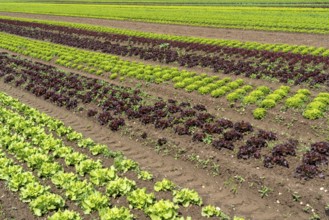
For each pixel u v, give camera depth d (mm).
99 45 42094
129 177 14656
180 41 40438
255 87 24625
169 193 13453
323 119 18656
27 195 13016
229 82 25828
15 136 18094
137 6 79438
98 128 20594
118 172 15023
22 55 41125
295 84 24219
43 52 39812
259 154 15602
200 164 15938
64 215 11742
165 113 20750
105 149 16938
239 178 14531
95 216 12234
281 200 13164
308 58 29234
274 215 12594
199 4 75562
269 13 55469
